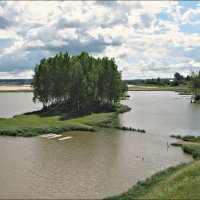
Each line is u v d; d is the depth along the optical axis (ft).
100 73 370.32
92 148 194.49
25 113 329.11
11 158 167.73
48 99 357.20
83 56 374.43
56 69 350.64
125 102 498.69
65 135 231.30
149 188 122.42
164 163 166.30
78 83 340.39
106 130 255.50
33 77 363.76
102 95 376.27
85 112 336.08
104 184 132.98
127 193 118.62
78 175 143.54
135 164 163.43
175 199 103.55
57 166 156.04
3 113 353.10
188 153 188.14
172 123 297.12
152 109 406.41
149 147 201.05
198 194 107.24
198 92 538.06
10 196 117.50
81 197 118.73
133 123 294.66
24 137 220.64
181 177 126.41
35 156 172.76
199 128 273.54
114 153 184.14
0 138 215.72
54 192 122.72
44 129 237.04
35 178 137.90
